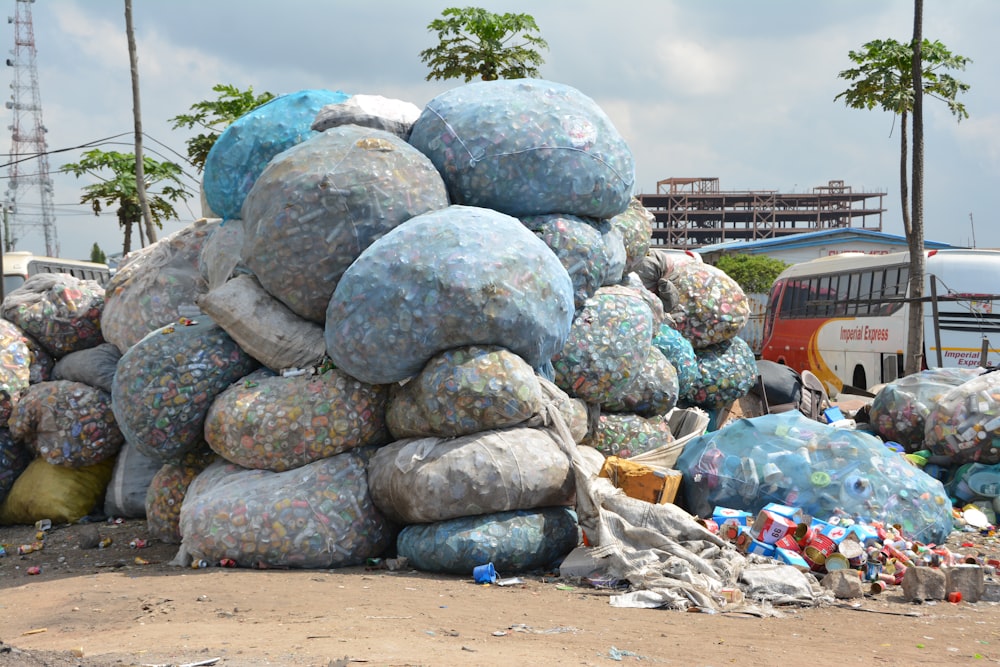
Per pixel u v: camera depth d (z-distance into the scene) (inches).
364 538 274.5
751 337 1411.2
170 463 309.4
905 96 674.2
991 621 218.5
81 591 248.5
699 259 443.5
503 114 304.5
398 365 265.9
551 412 273.6
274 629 193.3
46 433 358.9
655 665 165.0
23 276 957.8
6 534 360.5
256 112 327.9
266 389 280.8
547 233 303.6
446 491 256.4
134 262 367.2
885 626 211.3
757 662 171.5
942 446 347.9
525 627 198.5
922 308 685.3
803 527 262.1
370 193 279.0
